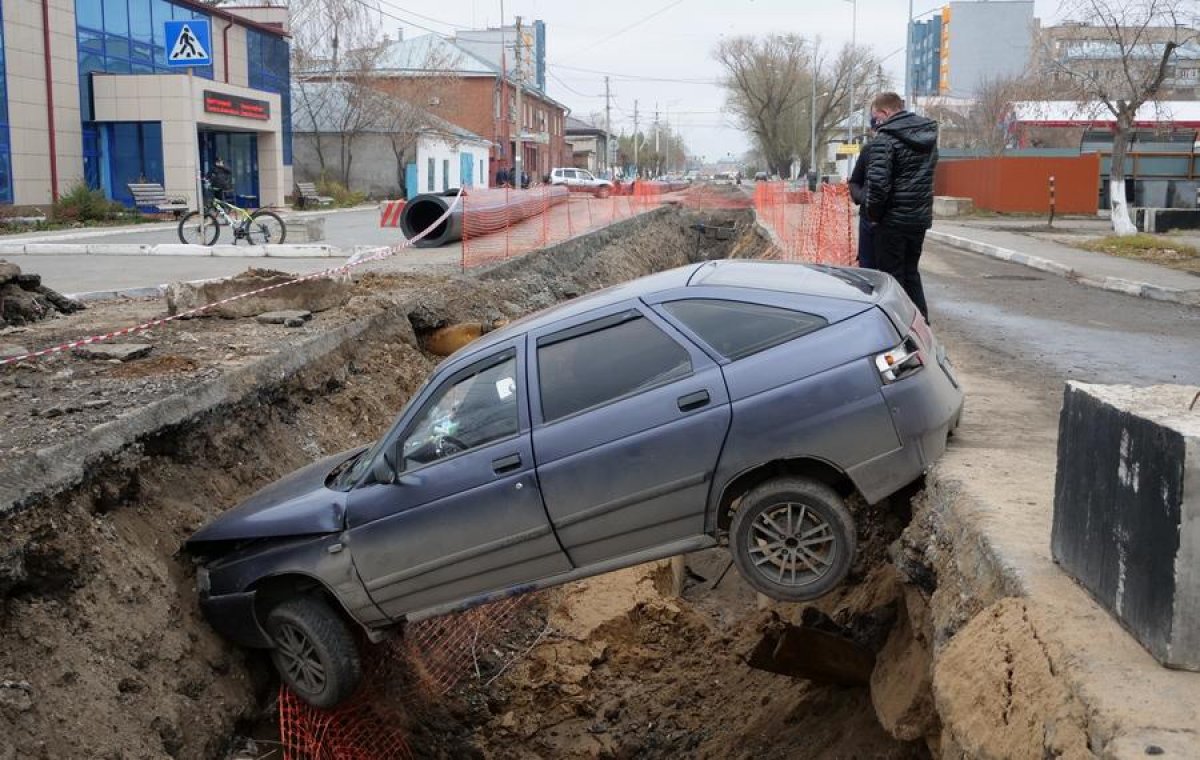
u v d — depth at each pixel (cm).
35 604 511
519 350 557
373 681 668
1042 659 342
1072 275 1711
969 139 5731
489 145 6819
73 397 695
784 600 517
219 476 720
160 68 3809
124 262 1869
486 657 777
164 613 579
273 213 2194
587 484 529
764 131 9300
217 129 3966
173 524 643
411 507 559
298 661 601
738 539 519
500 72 7031
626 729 717
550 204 3155
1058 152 4144
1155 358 982
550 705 734
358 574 575
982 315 1291
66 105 3325
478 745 692
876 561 666
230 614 604
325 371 927
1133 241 2094
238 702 591
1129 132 2672
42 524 529
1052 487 509
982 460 564
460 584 562
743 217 3638
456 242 2070
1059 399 784
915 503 547
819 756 596
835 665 611
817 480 513
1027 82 5044
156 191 3447
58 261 1886
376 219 3675
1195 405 352
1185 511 309
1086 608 364
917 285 851
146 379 746
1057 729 312
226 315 1049
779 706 684
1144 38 2812
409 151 5478
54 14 3244
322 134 5394
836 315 527
